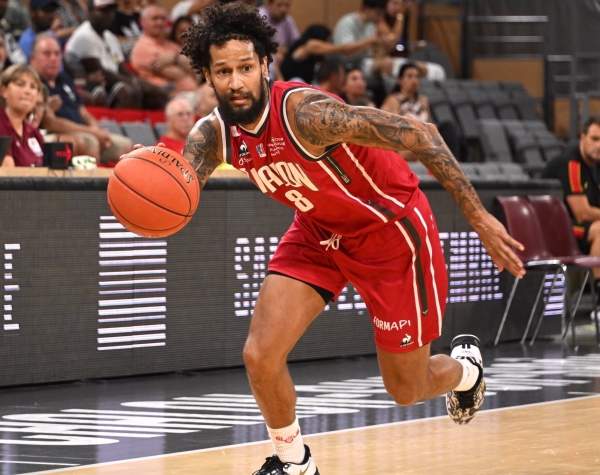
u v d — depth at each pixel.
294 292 6.81
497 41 30.81
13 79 12.95
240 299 13.38
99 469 7.42
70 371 11.92
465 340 8.18
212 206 13.02
